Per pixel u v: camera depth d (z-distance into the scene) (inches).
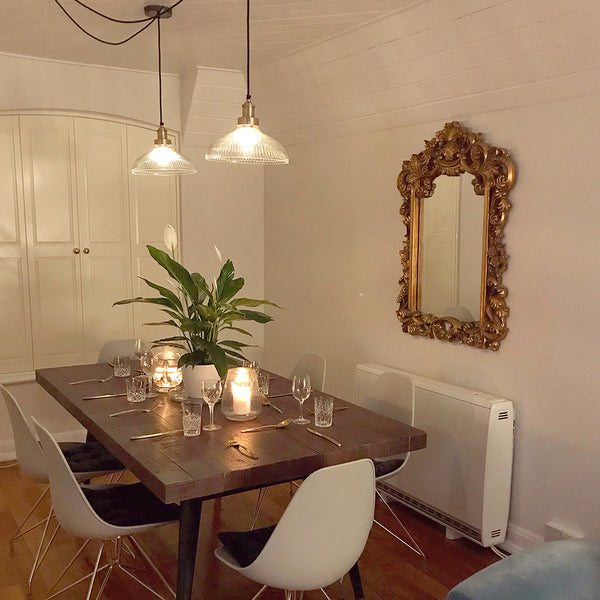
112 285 178.7
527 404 116.0
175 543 123.3
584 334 105.7
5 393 105.2
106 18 126.9
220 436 95.7
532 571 64.8
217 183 187.6
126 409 108.4
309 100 156.5
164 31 135.3
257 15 122.6
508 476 117.0
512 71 108.7
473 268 123.6
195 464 84.4
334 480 75.0
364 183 152.6
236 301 111.0
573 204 106.0
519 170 114.4
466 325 124.9
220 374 100.7
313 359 136.1
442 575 112.3
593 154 102.5
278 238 187.9
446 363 133.1
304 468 87.7
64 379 127.4
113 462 118.0
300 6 116.6
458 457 120.0
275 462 85.4
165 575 111.6
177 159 121.3
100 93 168.4
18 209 165.0
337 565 79.5
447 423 122.2
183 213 184.2
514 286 117.0
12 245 165.2
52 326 171.8
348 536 78.9
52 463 86.9
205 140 182.2
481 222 121.1
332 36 132.5
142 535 125.9
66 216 170.6
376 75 133.3
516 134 114.5
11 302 166.4
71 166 169.9
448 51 115.2
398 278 144.9
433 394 125.4
